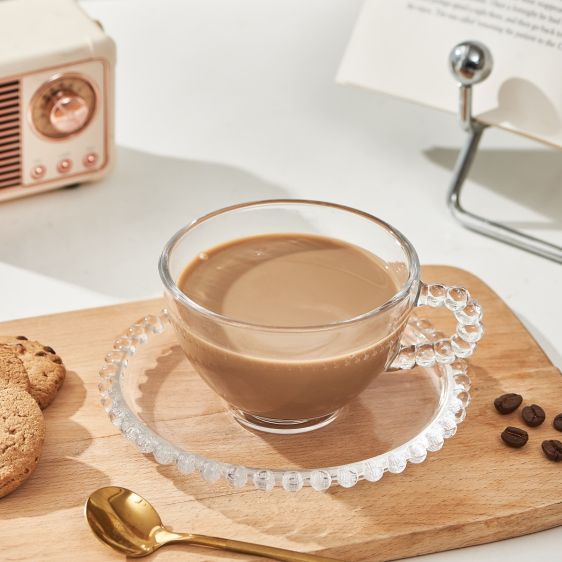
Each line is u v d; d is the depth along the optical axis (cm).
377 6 86
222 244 70
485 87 83
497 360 73
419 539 64
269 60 103
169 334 74
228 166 90
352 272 69
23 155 83
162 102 97
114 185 88
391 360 69
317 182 89
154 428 69
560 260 83
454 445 68
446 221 86
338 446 68
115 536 63
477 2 83
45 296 79
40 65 81
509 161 92
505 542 66
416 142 94
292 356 65
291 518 65
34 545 63
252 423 69
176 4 111
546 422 70
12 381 68
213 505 65
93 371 72
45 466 67
